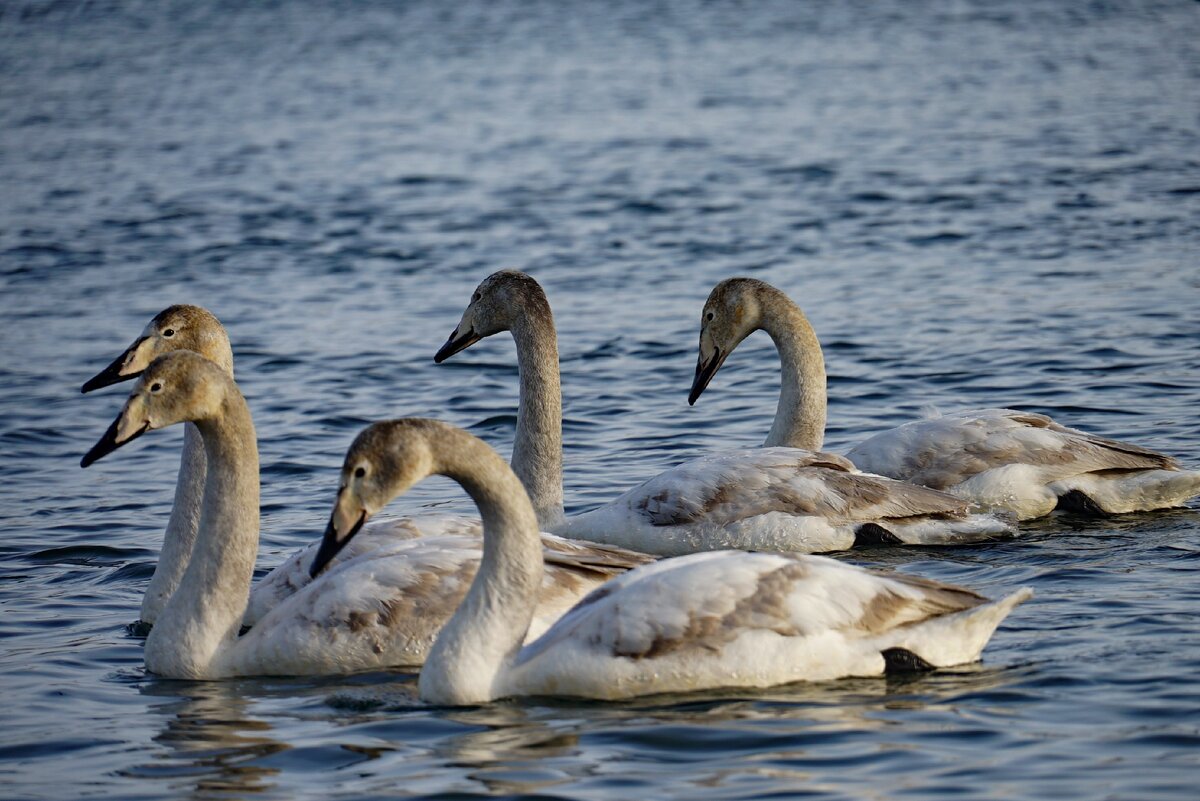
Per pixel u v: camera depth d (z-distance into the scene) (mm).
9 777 9188
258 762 9273
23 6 87625
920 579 10469
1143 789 8297
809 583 10117
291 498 15867
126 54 68875
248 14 84562
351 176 39719
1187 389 18609
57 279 28203
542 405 14688
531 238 31172
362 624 11008
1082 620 11133
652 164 39719
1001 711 9445
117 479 16953
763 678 9945
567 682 9977
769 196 34469
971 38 64375
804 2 82812
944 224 30141
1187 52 57000
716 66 59719
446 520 12367
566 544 11781
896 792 8383
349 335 23594
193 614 11109
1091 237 28047
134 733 9867
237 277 28234
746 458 14281
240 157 43312
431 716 9883
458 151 43375
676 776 8711
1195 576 12195
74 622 12391
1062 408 18094
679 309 24516
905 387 19469
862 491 14023
